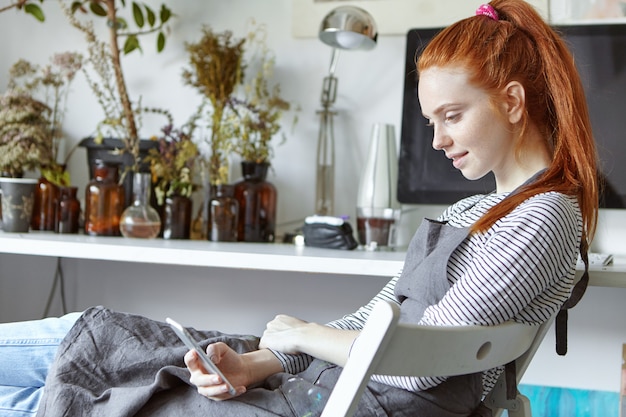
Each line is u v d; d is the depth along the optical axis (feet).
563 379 6.79
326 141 7.11
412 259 4.16
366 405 3.54
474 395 3.79
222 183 6.88
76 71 7.73
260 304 7.52
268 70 7.29
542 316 3.70
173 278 7.72
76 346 4.20
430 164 6.48
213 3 7.71
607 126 5.91
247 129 7.06
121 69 7.48
